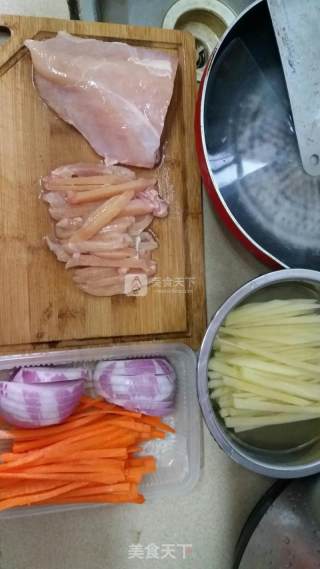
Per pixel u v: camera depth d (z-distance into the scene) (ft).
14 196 1.05
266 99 1.04
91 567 1.14
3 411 1.01
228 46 1.01
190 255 1.13
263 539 1.08
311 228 1.06
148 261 1.10
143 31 1.10
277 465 0.98
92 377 1.08
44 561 1.13
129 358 1.09
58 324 1.07
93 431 1.04
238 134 1.04
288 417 1.03
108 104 1.06
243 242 1.03
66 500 1.06
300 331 1.04
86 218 1.07
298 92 0.97
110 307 1.09
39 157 1.07
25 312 1.06
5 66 1.05
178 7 1.18
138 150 1.08
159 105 1.08
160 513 1.17
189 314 1.13
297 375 1.03
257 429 1.06
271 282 0.95
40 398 1.00
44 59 1.03
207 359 0.93
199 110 0.99
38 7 1.15
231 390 1.03
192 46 1.13
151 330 1.11
